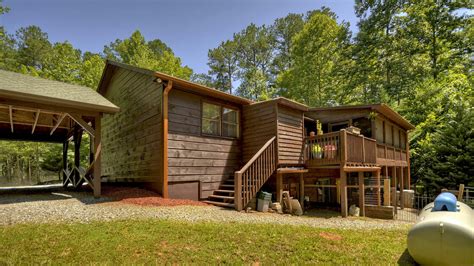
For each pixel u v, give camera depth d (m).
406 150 16.14
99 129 7.32
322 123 13.07
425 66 19.67
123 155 10.22
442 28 19.36
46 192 8.59
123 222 4.76
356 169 8.55
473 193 11.91
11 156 24.31
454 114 14.07
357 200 10.52
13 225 4.32
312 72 22.11
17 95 5.79
